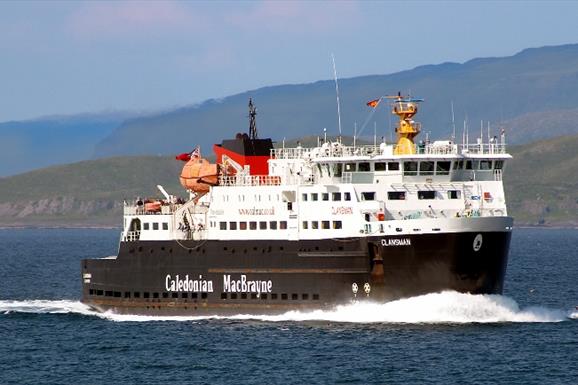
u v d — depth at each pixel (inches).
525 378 7706.7
